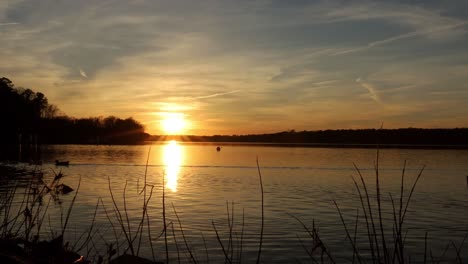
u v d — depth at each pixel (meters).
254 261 17.75
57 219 23.69
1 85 97.06
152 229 23.05
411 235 23.33
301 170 73.69
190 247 19.39
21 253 6.57
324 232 23.44
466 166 88.31
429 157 125.50
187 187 46.88
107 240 19.33
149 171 68.31
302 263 17.58
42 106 147.50
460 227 25.84
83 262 7.84
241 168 77.00
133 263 9.60
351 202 36.50
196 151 168.88
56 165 74.94
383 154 143.12
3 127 82.12
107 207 29.88
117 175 60.06
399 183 54.75
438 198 40.25
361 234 23.03
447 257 18.95
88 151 136.38
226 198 38.16
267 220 27.14
